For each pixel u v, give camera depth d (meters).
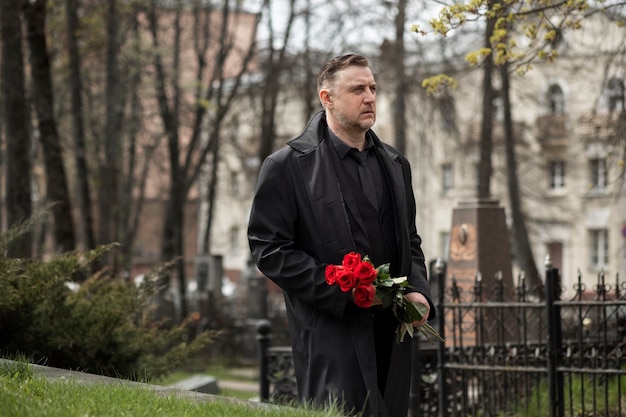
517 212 26.47
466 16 9.16
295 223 5.43
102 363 8.30
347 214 5.38
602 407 9.59
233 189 42.62
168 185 35.72
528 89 30.91
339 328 5.29
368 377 5.23
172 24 31.77
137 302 8.71
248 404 5.53
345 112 5.38
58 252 8.86
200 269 34.28
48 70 20.17
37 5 19.88
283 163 5.44
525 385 9.74
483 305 9.54
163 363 9.05
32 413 4.83
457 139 29.92
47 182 20.83
